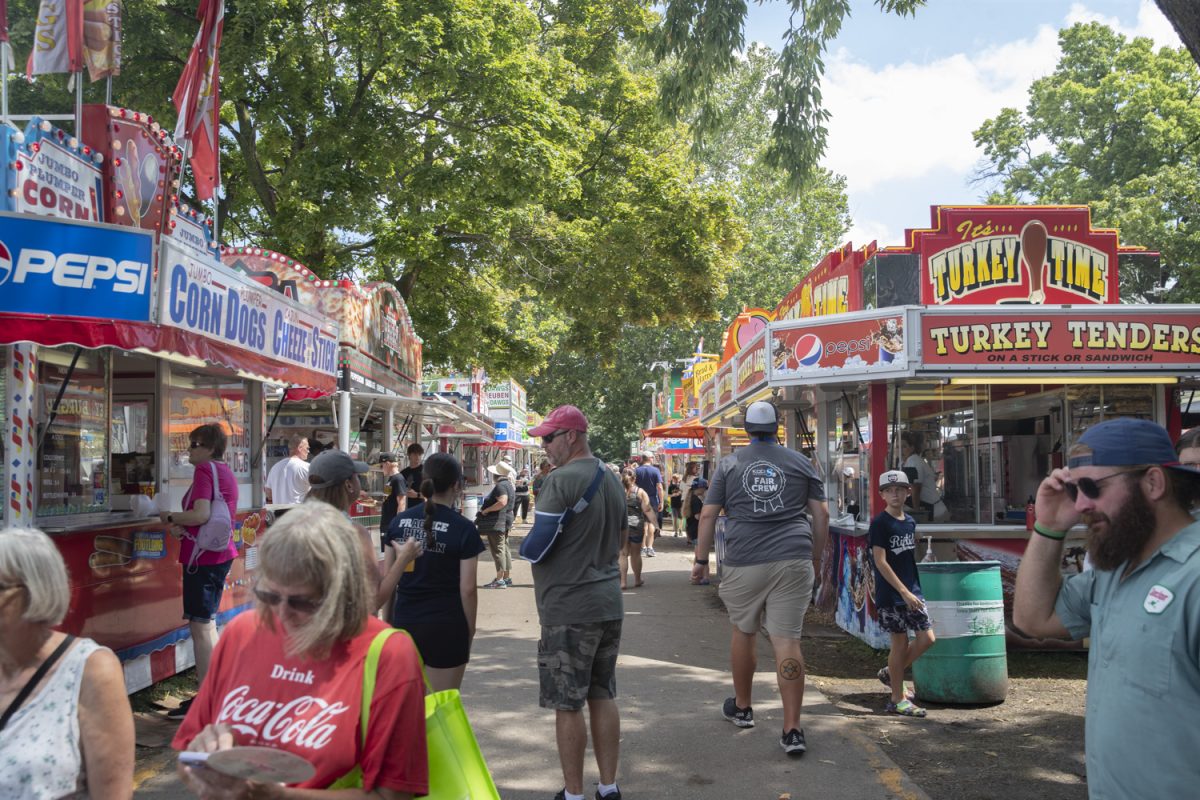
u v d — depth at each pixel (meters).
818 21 12.23
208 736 2.26
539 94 18.30
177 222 7.88
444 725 2.65
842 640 9.90
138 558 7.20
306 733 2.34
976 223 9.90
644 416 56.34
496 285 26.16
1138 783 2.39
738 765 5.80
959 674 7.26
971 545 9.30
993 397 10.06
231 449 9.50
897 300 9.89
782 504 6.15
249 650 2.46
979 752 6.20
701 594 13.65
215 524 6.88
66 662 2.60
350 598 2.39
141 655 7.21
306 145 17.61
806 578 6.12
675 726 6.63
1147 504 2.48
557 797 5.07
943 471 10.00
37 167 5.97
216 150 9.45
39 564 2.56
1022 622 2.86
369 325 14.18
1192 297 30.12
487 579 15.23
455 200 18.59
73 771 2.55
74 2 7.09
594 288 23.11
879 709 7.28
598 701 5.14
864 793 5.33
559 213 23.50
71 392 7.16
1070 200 35.06
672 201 23.31
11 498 6.09
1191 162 33.97
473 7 17.28
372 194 17.59
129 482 8.01
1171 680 2.37
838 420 11.48
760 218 41.22
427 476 5.12
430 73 17.16
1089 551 2.58
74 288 5.44
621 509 5.21
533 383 55.53
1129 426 2.54
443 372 28.53
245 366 7.55
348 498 4.87
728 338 15.33
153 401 8.15
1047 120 36.72
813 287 12.46
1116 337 9.01
